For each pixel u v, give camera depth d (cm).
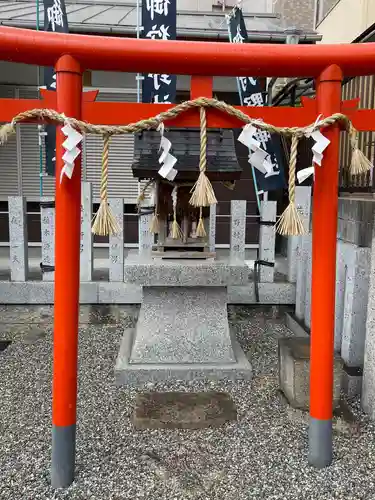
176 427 250
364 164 196
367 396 264
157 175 300
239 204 490
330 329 206
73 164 187
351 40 691
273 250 510
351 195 459
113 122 200
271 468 213
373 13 616
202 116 194
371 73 200
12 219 500
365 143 493
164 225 336
